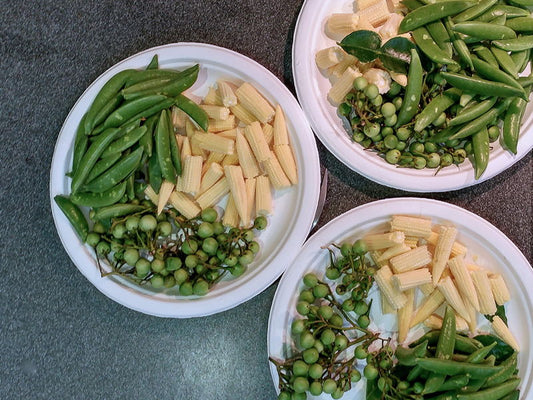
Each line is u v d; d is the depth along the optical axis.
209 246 0.38
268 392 0.44
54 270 0.43
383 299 0.40
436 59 0.36
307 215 0.40
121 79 0.38
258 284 0.40
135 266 0.39
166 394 0.44
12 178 0.42
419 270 0.38
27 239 0.43
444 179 0.40
